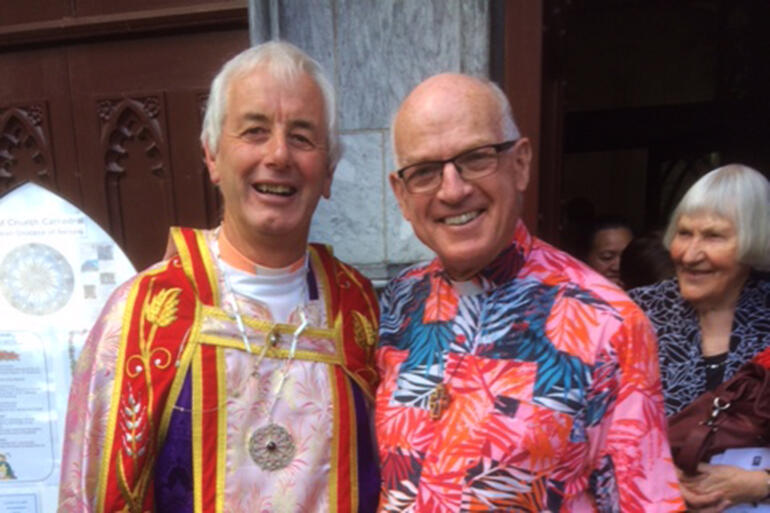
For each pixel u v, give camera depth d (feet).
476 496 2.78
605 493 2.77
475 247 3.03
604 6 11.95
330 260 3.98
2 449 4.30
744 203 3.83
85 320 4.31
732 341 3.99
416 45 5.76
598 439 2.78
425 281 3.59
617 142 12.51
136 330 3.32
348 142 5.95
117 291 3.51
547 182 6.33
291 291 3.64
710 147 11.85
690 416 3.83
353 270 4.08
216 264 3.59
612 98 13.93
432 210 3.12
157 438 3.25
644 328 2.81
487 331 3.06
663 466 2.71
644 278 5.72
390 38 5.76
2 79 6.55
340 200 6.05
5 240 4.24
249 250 3.53
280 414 3.37
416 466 2.99
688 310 4.34
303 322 3.57
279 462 3.33
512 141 3.04
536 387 2.82
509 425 2.78
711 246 3.93
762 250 3.82
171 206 6.51
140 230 6.62
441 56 5.76
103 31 6.21
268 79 3.26
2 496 4.31
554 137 6.25
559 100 6.19
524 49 5.76
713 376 4.02
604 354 2.78
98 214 6.63
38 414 4.29
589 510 2.83
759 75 10.61
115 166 6.55
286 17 5.76
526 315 2.99
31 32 6.29
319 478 3.39
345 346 3.66
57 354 4.28
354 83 5.85
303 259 3.74
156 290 3.43
